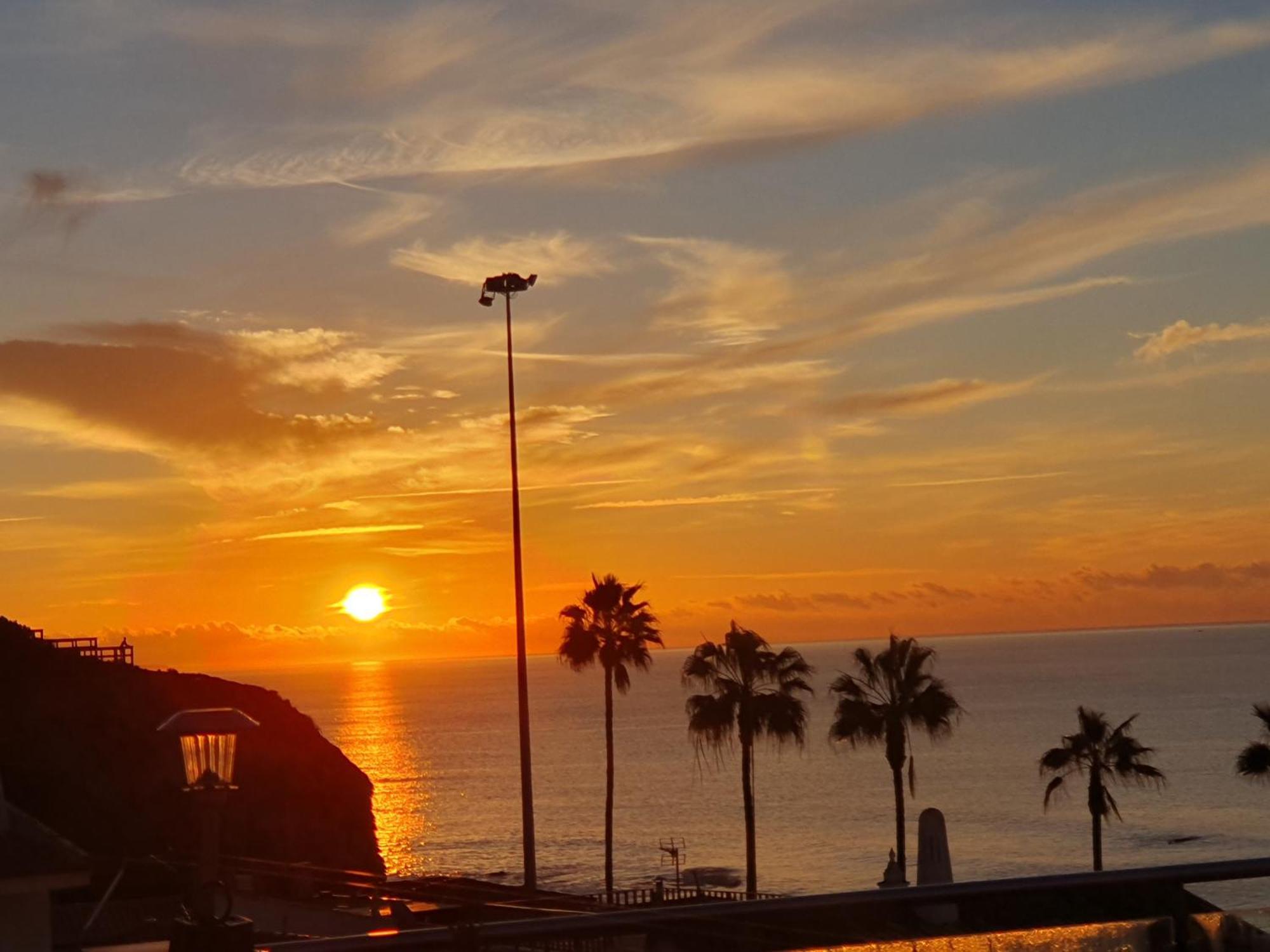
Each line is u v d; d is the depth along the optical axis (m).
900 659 41.94
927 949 6.96
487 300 34.78
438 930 5.89
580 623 50.91
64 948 7.59
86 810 43.12
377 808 142.75
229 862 17.06
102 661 56.03
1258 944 7.85
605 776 169.12
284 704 66.75
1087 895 7.52
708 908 6.28
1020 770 151.25
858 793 137.75
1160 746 164.50
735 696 44.00
